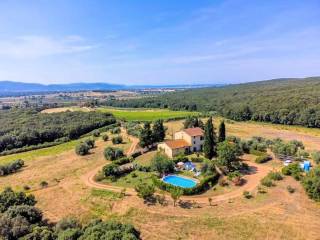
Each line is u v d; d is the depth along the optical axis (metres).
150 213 56.59
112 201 63.12
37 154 118.56
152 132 108.44
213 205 58.09
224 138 92.31
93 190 69.94
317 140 126.69
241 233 47.88
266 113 179.75
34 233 41.66
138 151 99.81
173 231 49.91
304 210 53.75
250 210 54.97
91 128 164.88
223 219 52.44
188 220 53.03
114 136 135.25
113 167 77.75
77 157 104.06
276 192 61.59
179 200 60.78
